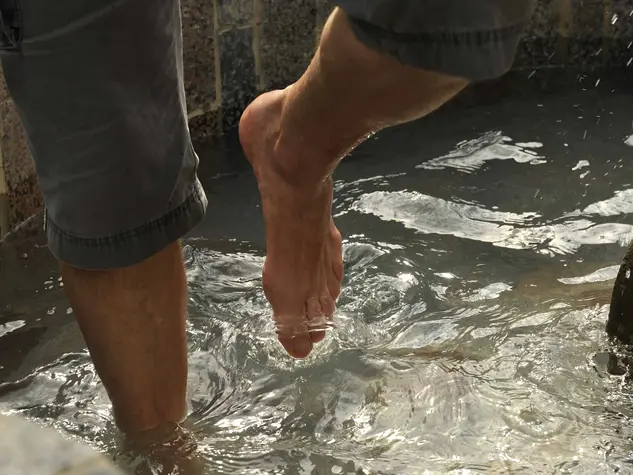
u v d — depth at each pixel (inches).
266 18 98.8
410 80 29.6
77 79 35.3
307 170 40.1
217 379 50.1
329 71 31.6
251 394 48.4
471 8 26.3
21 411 46.3
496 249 67.4
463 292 60.5
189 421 45.3
